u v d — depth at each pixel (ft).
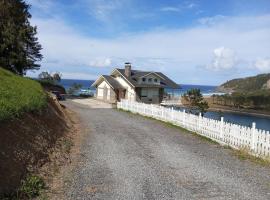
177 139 58.70
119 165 38.68
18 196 25.94
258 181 33.78
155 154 45.27
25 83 70.64
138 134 62.80
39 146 39.09
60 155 41.01
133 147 49.73
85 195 28.30
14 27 130.62
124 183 31.86
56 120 60.18
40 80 210.38
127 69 168.04
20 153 32.83
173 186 31.37
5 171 27.81
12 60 124.67
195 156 44.70
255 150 46.24
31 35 140.46
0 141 31.12
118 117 95.04
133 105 113.50
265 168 39.42
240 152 47.16
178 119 78.54
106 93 168.86
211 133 60.08
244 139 49.37
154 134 63.62
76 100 165.78
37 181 29.43
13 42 126.93
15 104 42.68
